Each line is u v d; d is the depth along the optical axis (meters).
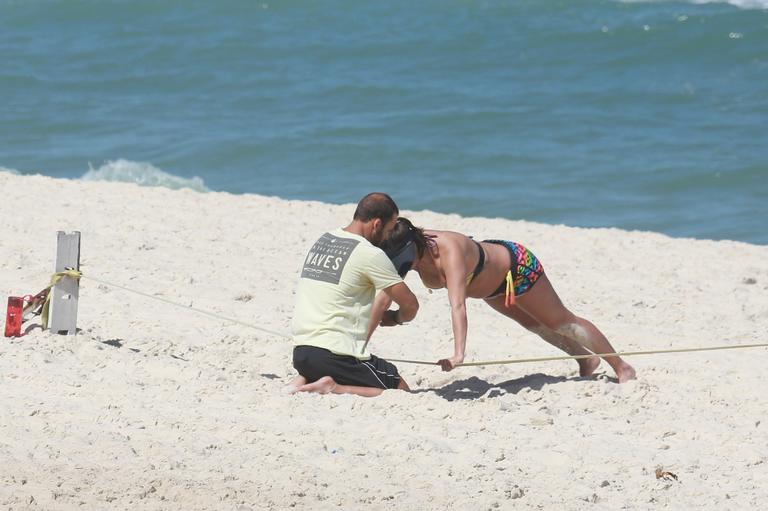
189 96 104.19
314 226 48.28
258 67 114.38
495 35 122.94
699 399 27.17
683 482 21.34
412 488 19.80
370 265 24.23
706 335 34.81
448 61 115.44
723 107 96.81
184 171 79.88
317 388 24.72
